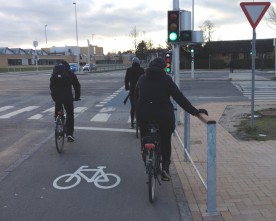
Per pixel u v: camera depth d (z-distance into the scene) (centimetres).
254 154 765
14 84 3469
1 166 727
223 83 3228
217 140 905
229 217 463
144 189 589
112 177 652
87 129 1123
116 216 486
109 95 2273
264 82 3284
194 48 3769
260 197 525
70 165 729
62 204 529
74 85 876
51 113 1487
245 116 1269
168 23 1030
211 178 474
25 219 479
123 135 1027
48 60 11731
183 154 759
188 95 2261
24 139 983
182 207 504
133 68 1035
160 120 538
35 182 627
